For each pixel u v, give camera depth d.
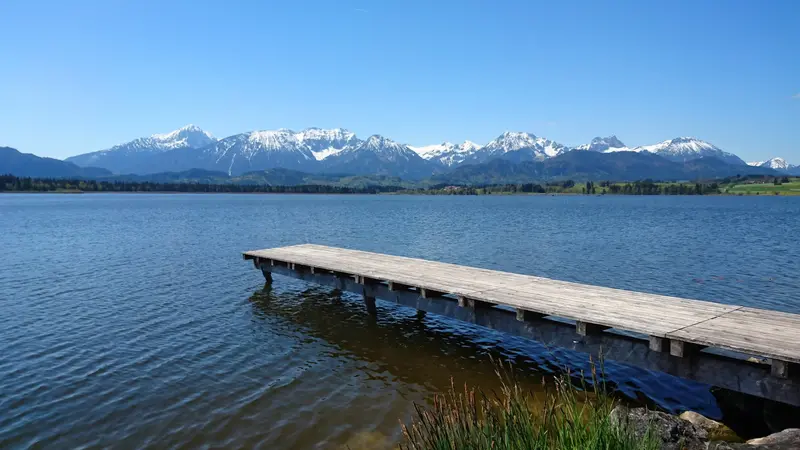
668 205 152.38
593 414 7.12
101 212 108.00
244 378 14.84
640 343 12.56
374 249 44.44
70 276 30.56
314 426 11.96
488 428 6.96
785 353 10.23
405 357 16.64
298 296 25.14
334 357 16.62
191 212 109.06
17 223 75.19
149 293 25.80
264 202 185.88
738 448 8.72
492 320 15.93
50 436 11.56
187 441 11.33
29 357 16.41
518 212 112.56
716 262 36.31
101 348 17.33
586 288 17.23
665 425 9.30
